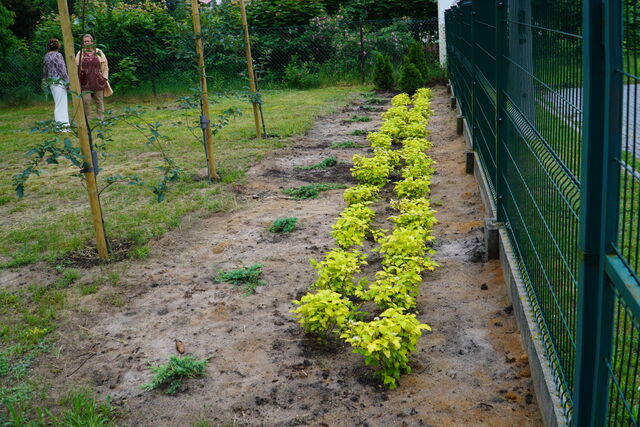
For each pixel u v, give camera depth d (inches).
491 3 224.1
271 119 511.2
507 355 141.6
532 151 141.9
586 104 79.4
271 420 124.7
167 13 844.0
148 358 152.3
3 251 231.8
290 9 805.2
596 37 76.4
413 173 284.8
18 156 420.2
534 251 141.2
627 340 122.0
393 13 858.1
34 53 754.8
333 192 291.0
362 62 753.6
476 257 199.5
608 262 75.5
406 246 186.9
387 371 134.1
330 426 121.3
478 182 280.1
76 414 125.5
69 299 187.3
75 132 213.0
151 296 187.9
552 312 120.8
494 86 217.5
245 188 304.2
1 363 149.9
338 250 188.5
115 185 319.3
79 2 328.5
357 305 172.2
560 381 111.4
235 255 217.9
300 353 149.9
